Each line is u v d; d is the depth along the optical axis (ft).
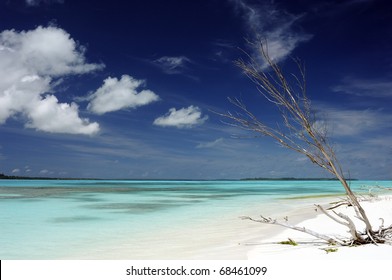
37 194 113.50
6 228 41.50
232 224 40.14
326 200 75.41
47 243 32.48
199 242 29.55
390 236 24.02
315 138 23.30
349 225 22.86
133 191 140.67
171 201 81.05
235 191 140.05
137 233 36.60
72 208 65.10
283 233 30.32
